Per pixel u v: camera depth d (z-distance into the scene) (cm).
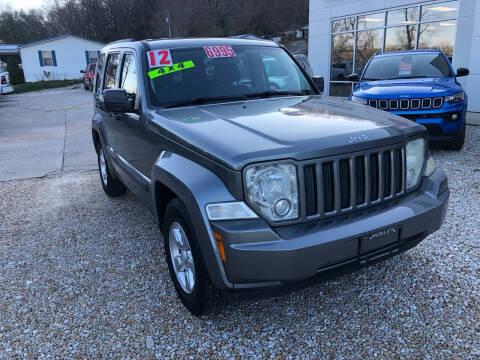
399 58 825
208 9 6544
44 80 3850
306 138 241
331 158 238
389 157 263
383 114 307
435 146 736
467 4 1152
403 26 1358
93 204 541
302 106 329
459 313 277
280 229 231
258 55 407
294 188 232
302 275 227
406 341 254
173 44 385
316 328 271
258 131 257
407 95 655
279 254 220
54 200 565
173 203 273
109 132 470
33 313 302
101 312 300
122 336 273
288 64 426
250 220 227
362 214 248
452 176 566
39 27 7856
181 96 350
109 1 7331
